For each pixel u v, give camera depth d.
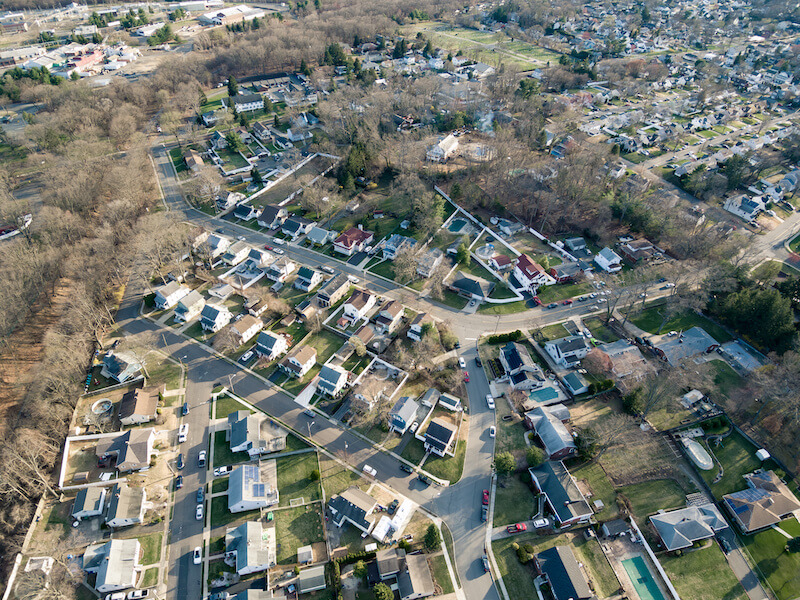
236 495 85.75
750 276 128.75
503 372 111.06
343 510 83.62
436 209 154.00
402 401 100.75
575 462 93.06
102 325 123.25
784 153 196.12
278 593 75.06
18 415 104.00
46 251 135.62
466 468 92.94
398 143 190.38
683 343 114.94
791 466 91.88
